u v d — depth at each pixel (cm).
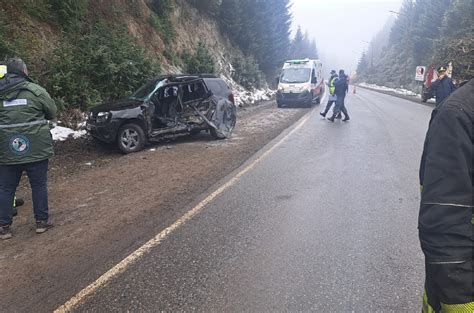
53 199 620
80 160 893
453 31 3272
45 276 379
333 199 595
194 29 2711
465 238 148
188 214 535
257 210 549
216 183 683
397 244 437
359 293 339
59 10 1345
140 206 575
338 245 435
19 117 467
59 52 1198
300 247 431
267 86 3831
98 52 1280
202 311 316
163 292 345
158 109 1078
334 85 1497
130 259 407
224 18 3225
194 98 1141
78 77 1227
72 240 462
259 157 884
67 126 1103
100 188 674
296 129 1299
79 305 328
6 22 1127
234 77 3042
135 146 984
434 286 161
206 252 421
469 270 148
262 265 391
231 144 1057
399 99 3225
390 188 651
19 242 464
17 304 334
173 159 886
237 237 459
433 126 160
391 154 920
